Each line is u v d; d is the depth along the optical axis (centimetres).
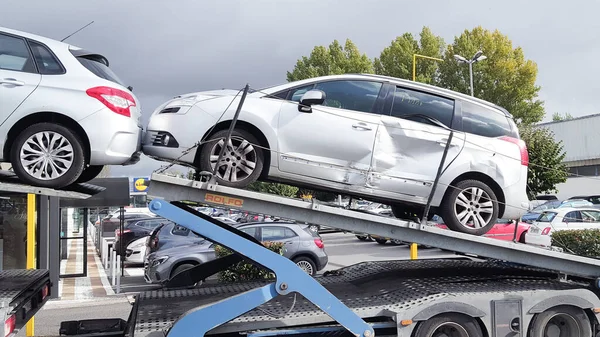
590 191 4222
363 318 584
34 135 572
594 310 653
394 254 2116
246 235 583
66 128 580
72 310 1204
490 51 4525
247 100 638
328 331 593
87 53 622
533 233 1708
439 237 633
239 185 620
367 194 654
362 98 674
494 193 708
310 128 641
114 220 2484
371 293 671
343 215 595
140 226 2130
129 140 612
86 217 1748
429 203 629
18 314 564
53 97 577
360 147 650
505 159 704
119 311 1176
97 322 646
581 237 1388
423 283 682
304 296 553
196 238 1423
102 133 590
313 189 674
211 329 546
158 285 1470
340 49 5050
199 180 641
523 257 662
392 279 738
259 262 549
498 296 621
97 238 2622
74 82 589
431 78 4756
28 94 570
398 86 690
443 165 670
